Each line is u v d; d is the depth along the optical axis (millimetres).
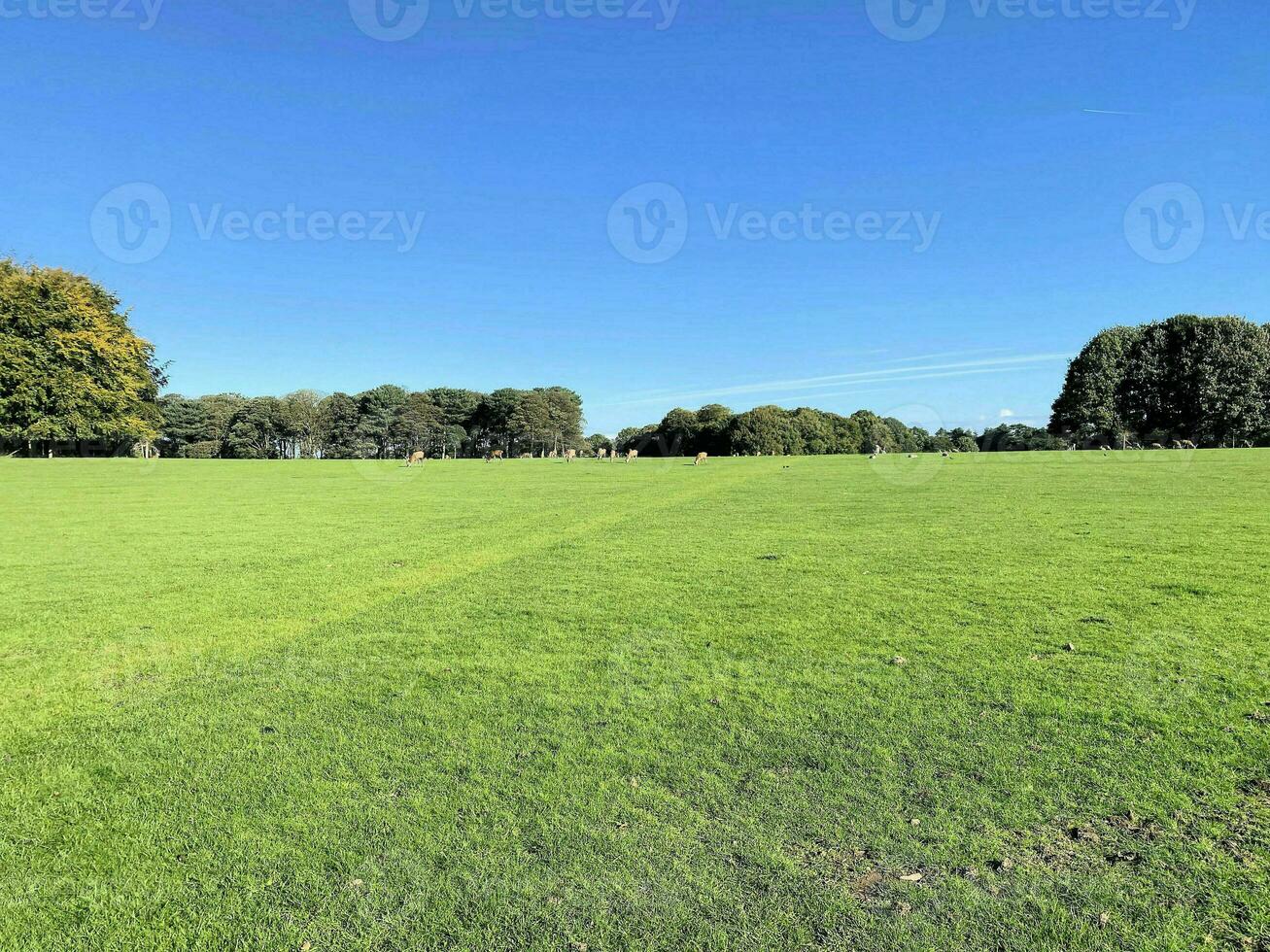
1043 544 12508
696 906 3299
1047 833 3781
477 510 20781
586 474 40312
